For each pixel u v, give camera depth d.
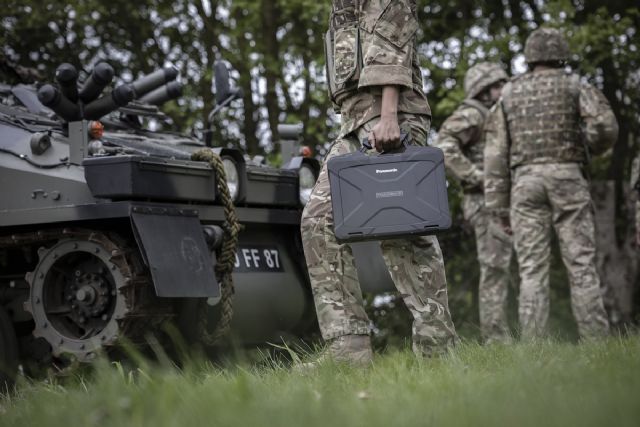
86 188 5.86
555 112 8.16
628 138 13.36
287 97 13.34
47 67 13.75
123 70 14.06
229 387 3.68
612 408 2.83
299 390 3.53
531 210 8.26
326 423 2.86
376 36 4.89
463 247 11.79
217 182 6.29
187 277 5.81
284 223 7.04
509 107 8.33
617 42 12.41
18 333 6.65
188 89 13.56
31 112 7.19
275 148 13.15
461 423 2.80
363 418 2.98
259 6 12.43
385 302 11.87
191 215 6.04
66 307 6.11
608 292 12.64
